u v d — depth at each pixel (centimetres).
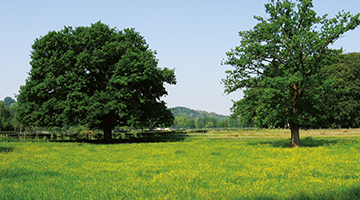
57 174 1215
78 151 2425
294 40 2583
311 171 1228
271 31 2816
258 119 2758
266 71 2972
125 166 1449
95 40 3928
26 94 3888
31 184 987
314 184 967
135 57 3872
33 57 3941
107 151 2425
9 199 788
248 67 2980
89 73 3872
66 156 1981
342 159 1616
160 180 1045
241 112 2894
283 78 2541
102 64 4016
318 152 2066
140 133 5153
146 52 4225
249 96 2891
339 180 1020
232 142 3662
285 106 2673
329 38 2666
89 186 950
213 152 2148
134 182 1014
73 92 3628
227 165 1448
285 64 2852
